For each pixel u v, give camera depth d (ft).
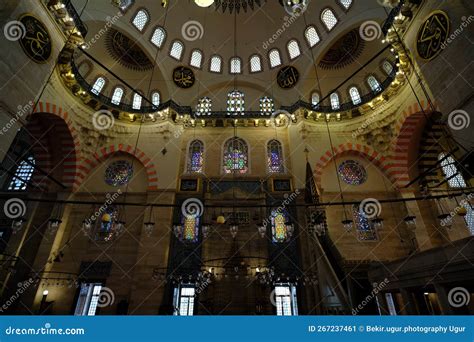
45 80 29.48
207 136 53.42
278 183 48.11
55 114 40.78
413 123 41.96
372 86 50.98
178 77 55.72
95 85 51.44
